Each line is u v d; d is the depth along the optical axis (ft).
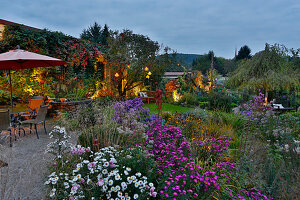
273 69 28.78
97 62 35.91
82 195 5.69
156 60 38.70
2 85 22.36
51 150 8.38
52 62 18.69
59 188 5.89
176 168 7.22
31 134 16.28
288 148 8.44
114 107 15.88
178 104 38.83
